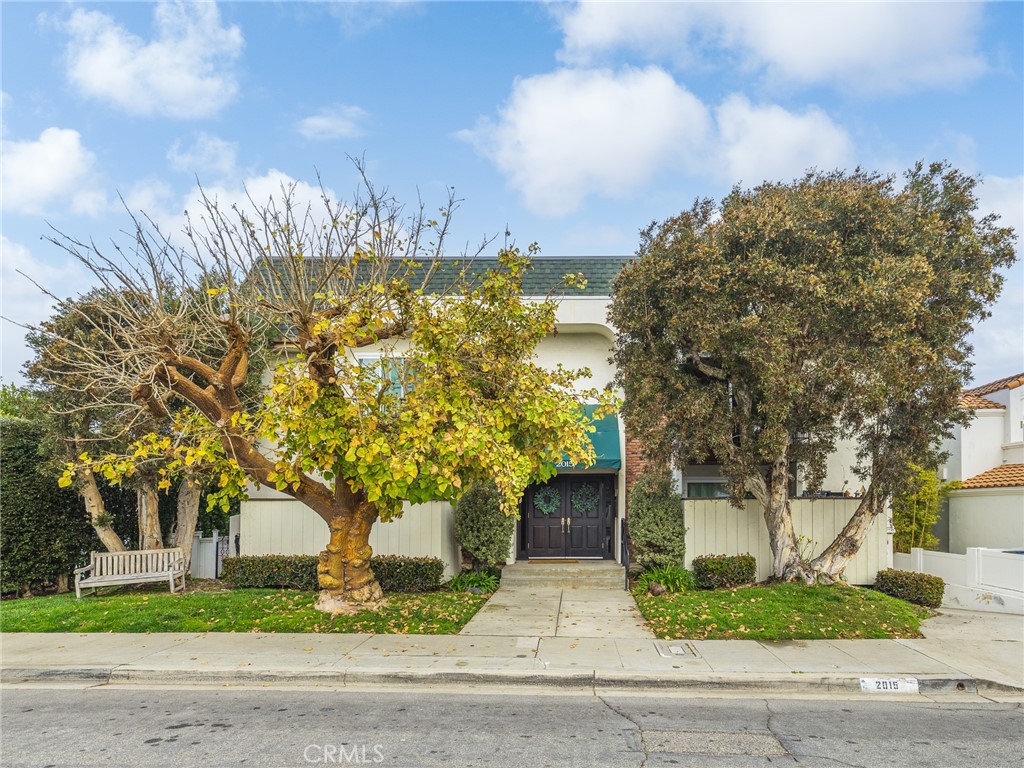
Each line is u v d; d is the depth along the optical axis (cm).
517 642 988
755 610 1114
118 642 998
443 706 750
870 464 1498
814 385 1109
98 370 1034
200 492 1533
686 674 834
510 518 1436
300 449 1020
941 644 988
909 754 614
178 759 597
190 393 1026
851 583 1402
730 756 605
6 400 1975
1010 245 1159
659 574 1321
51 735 662
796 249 1131
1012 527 1591
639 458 1564
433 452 977
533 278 1638
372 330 1000
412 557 1413
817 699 788
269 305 1023
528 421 1041
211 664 881
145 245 1153
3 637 1038
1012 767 584
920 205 1159
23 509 1431
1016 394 1808
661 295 1201
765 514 1327
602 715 721
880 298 1016
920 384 1069
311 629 1059
